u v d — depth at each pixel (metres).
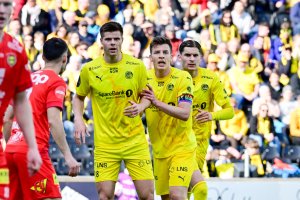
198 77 16.69
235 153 23.45
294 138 24.47
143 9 26.72
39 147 12.51
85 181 18.73
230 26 26.67
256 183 19.48
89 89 14.55
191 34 26.47
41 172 12.52
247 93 25.12
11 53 9.34
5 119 12.49
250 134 24.33
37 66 25.16
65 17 26.20
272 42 26.64
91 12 26.42
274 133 24.42
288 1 28.42
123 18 26.52
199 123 16.16
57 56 12.77
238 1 26.89
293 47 26.72
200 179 15.76
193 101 16.58
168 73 15.20
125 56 14.48
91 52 25.41
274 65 26.25
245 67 25.61
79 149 22.39
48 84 12.53
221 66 25.66
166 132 15.21
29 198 12.49
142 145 14.53
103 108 14.39
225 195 19.28
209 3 26.92
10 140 12.59
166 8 26.72
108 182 14.44
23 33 25.84
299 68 26.39
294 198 19.64
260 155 23.64
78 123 14.45
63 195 18.64
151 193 14.59
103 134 14.46
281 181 19.61
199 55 16.38
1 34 9.28
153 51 15.04
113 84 14.30
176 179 15.06
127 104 14.38
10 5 9.13
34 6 26.11
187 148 15.21
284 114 24.78
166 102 15.15
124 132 14.41
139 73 14.41
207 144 16.73
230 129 24.09
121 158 14.45
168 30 26.36
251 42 26.47
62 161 22.05
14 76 9.42
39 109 12.53
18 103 9.56
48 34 26.03
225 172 22.56
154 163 15.51
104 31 14.18
